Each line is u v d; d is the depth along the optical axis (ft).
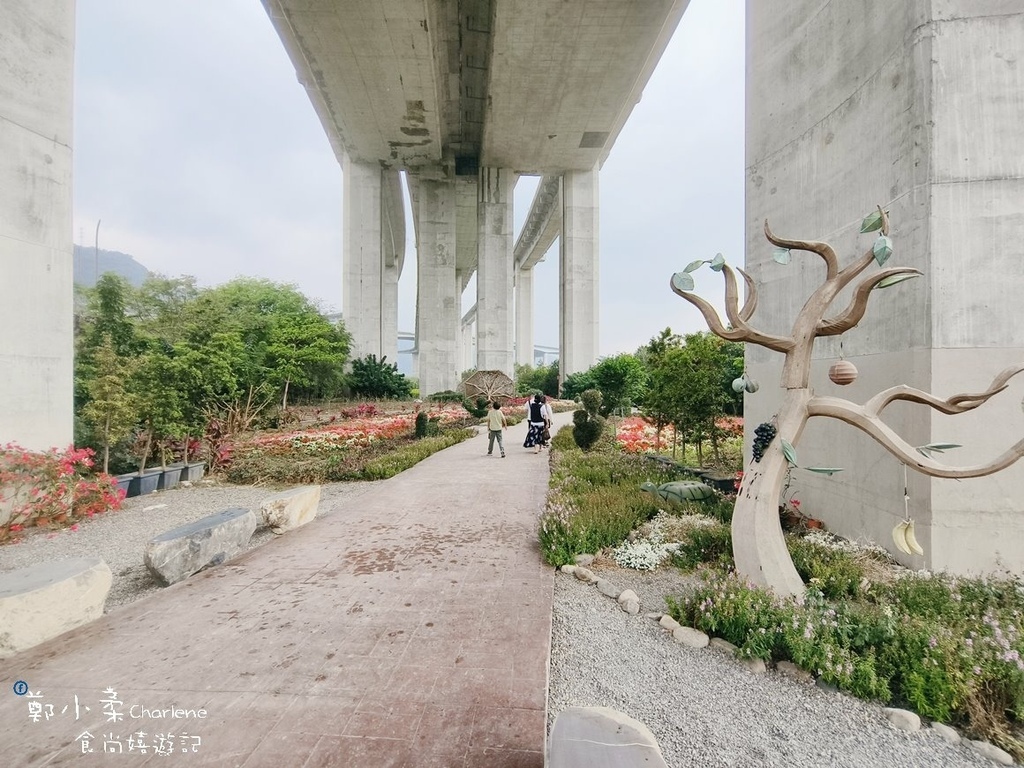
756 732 7.48
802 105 18.34
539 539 15.75
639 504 18.25
